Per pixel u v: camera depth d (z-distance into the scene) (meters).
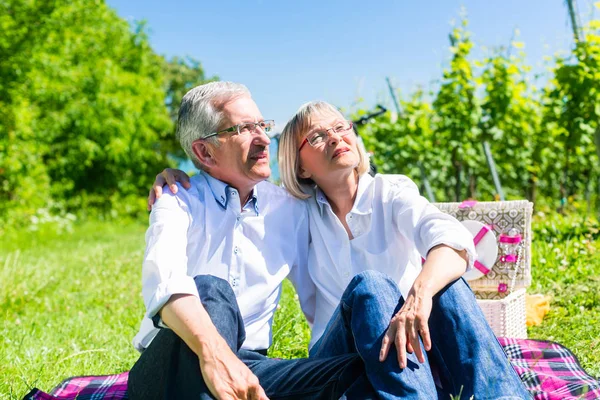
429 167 13.92
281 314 3.79
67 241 14.28
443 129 11.80
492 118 11.17
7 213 15.14
